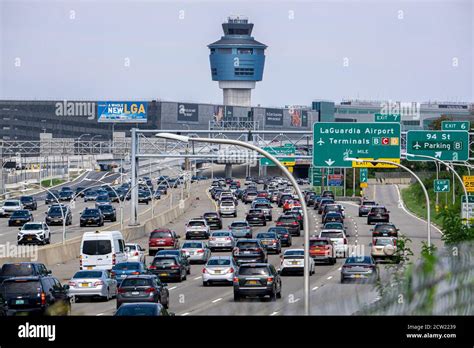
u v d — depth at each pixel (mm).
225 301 48031
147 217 120500
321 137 76625
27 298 39219
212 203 156000
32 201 135125
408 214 128375
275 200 154125
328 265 71375
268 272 47656
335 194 173125
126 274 55500
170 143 143500
